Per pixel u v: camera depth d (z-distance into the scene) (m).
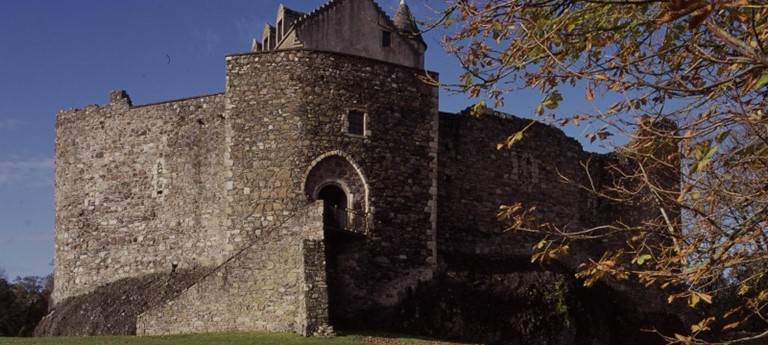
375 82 30.69
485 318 29.97
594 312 32.81
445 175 33.72
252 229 29.39
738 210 8.73
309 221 27.42
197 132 32.78
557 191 36.84
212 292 27.75
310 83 30.05
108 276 33.84
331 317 28.08
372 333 27.17
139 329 28.03
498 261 33.38
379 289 29.31
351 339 24.94
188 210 32.38
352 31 35.84
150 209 33.34
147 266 32.94
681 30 9.30
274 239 27.62
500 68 10.21
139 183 33.81
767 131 8.49
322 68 30.19
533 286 31.56
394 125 30.73
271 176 29.64
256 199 29.58
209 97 32.78
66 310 33.38
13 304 46.53
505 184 35.22
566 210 37.00
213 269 29.95
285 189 29.42
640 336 34.88
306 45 34.84
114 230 34.03
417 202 30.66
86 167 35.22
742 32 8.74
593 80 8.96
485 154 34.94
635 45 9.33
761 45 7.74
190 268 31.86
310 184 29.50
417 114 31.20
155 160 33.59
